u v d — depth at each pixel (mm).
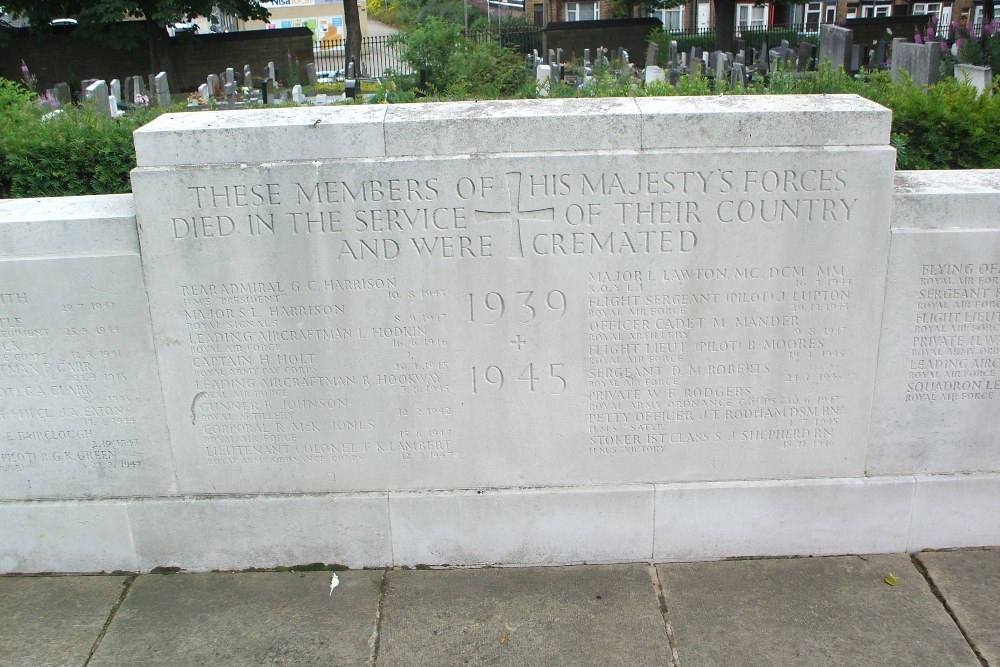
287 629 3758
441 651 3615
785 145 3570
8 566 4141
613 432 4023
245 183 3582
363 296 3766
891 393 3961
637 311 3812
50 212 3727
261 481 4082
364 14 42594
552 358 3889
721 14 28062
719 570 4102
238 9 28891
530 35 31406
